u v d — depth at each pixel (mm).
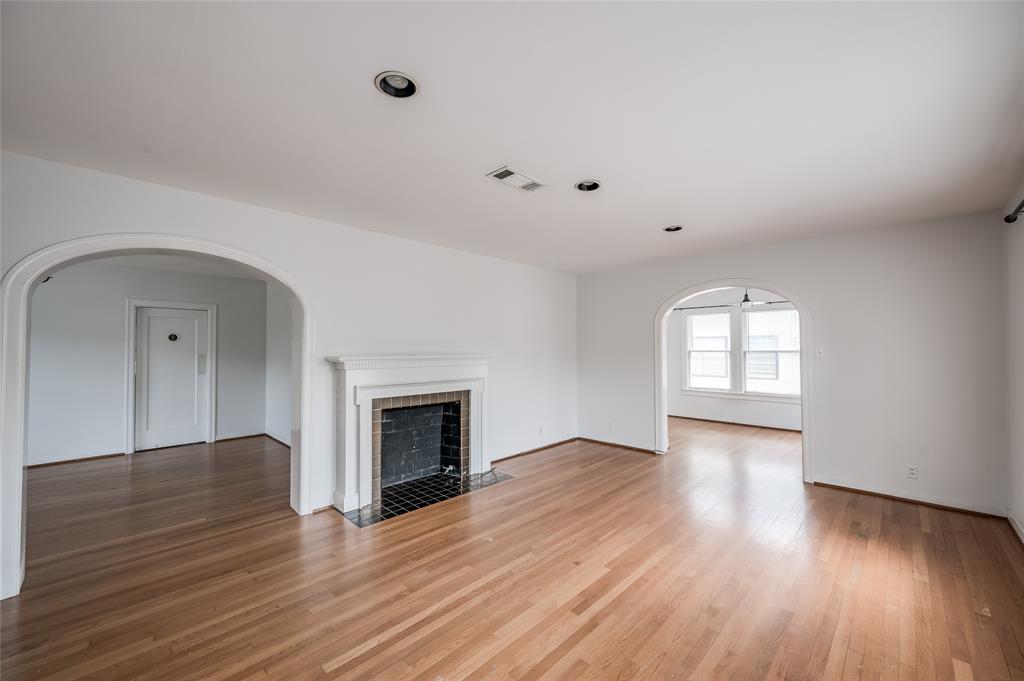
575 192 3049
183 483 4410
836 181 2865
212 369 6305
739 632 2104
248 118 2082
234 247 3219
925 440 3783
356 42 1560
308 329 3617
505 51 1605
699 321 8219
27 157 2469
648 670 1856
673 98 1919
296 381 3701
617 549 2955
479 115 2059
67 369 5223
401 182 2869
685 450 5801
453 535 3178
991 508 3500
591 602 2346
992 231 3504
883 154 2467
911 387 3848
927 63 1675
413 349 4371
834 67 1701
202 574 2627
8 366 2385
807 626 2146
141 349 5805
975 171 2701
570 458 5395
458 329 4816
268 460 5309
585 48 1591
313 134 2236
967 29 1483
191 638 2053
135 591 2443
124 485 4344
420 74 1747
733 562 2773
